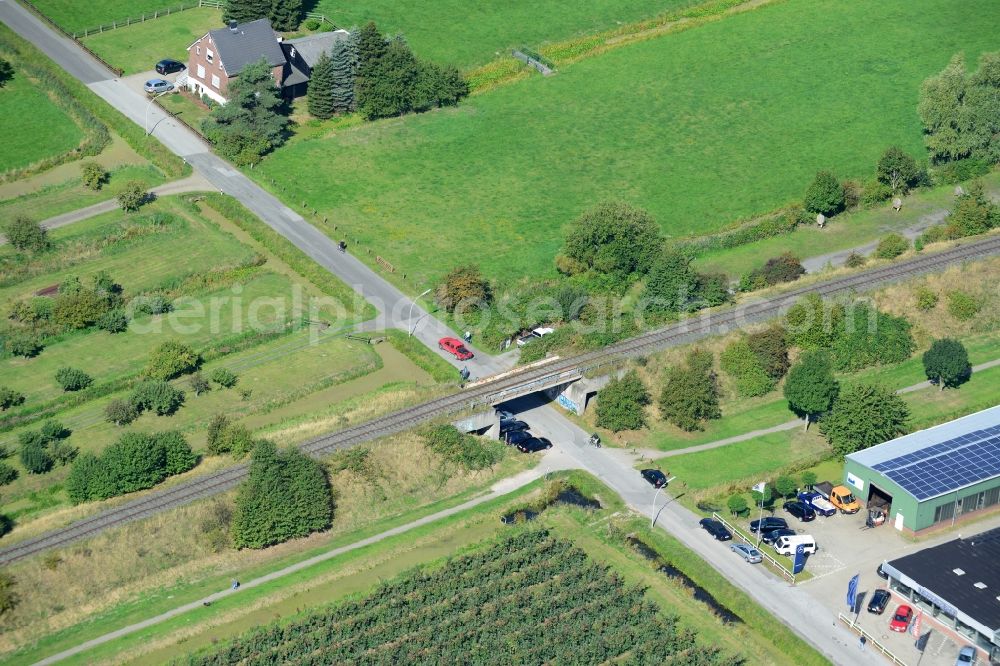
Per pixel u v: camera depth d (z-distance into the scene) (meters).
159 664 134.88
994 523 159.12
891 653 138.38
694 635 140.25
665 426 173.75
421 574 146.25
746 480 163.12
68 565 144.12
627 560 150.75
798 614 144.00
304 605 143.00
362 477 158.38
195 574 146.88
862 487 160.62
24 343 177.12
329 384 175.62
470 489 161.25
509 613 140.75
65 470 159.38
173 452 157.12
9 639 138.00
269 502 150.12
